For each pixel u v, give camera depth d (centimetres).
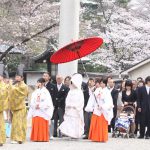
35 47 4750
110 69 5169
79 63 4912
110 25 5281
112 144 2008
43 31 4447
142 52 5172
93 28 5347
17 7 4406
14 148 1769
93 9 5406
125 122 2300
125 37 5128
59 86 2238
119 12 5369
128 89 2361
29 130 2586
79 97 2139
